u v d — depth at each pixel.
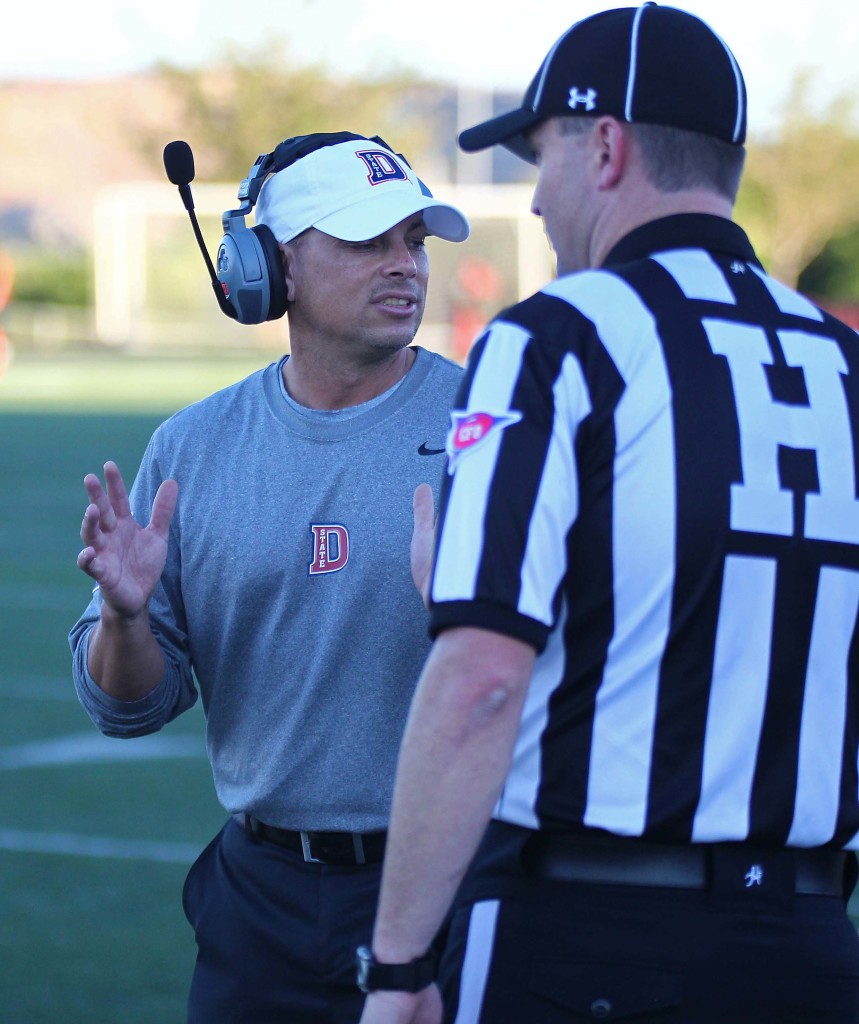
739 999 4.62
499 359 4.61
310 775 6.62
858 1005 4.85
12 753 16.14
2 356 73.19
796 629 4.65
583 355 4.58
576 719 4.60
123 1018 9.78
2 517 32.78
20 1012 9.84
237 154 96.00
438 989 4.83
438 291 72.38
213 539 6.88
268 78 94.81
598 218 4.99
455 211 7.00
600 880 4.65
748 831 4.59
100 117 108.44
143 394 58.59
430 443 6.79
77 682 6.93
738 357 4.69
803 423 4.70
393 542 6.61
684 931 4.60
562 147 5.02
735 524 4.53
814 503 4.65
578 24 5.02
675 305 4.72
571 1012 4.62
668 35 4.86
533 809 4.64
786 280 95.38
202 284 89.56
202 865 7.20
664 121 4.84
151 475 7.20
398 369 7.05
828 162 93.44
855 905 11.98
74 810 14.21
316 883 6.67
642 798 4.55
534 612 4.37
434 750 4.33
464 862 4.37
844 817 4.77
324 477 6.77
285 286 6.94
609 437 4.53
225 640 6.87
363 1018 4.49
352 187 6.76
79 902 11.89
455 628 4.38
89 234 119.25
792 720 4.66
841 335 5.00
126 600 6.31
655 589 4.53
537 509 4.41
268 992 6.73
